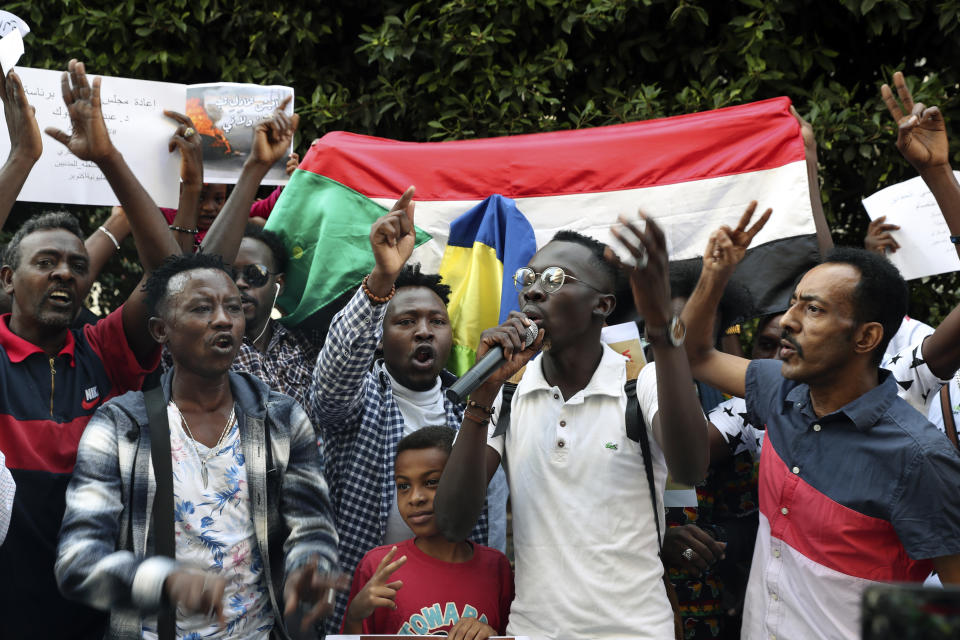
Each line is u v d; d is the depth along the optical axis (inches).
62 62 205.3
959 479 94.3
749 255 153.2
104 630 108.9
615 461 104.7
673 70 199.3
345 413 122.5
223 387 109.3
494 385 99.7
